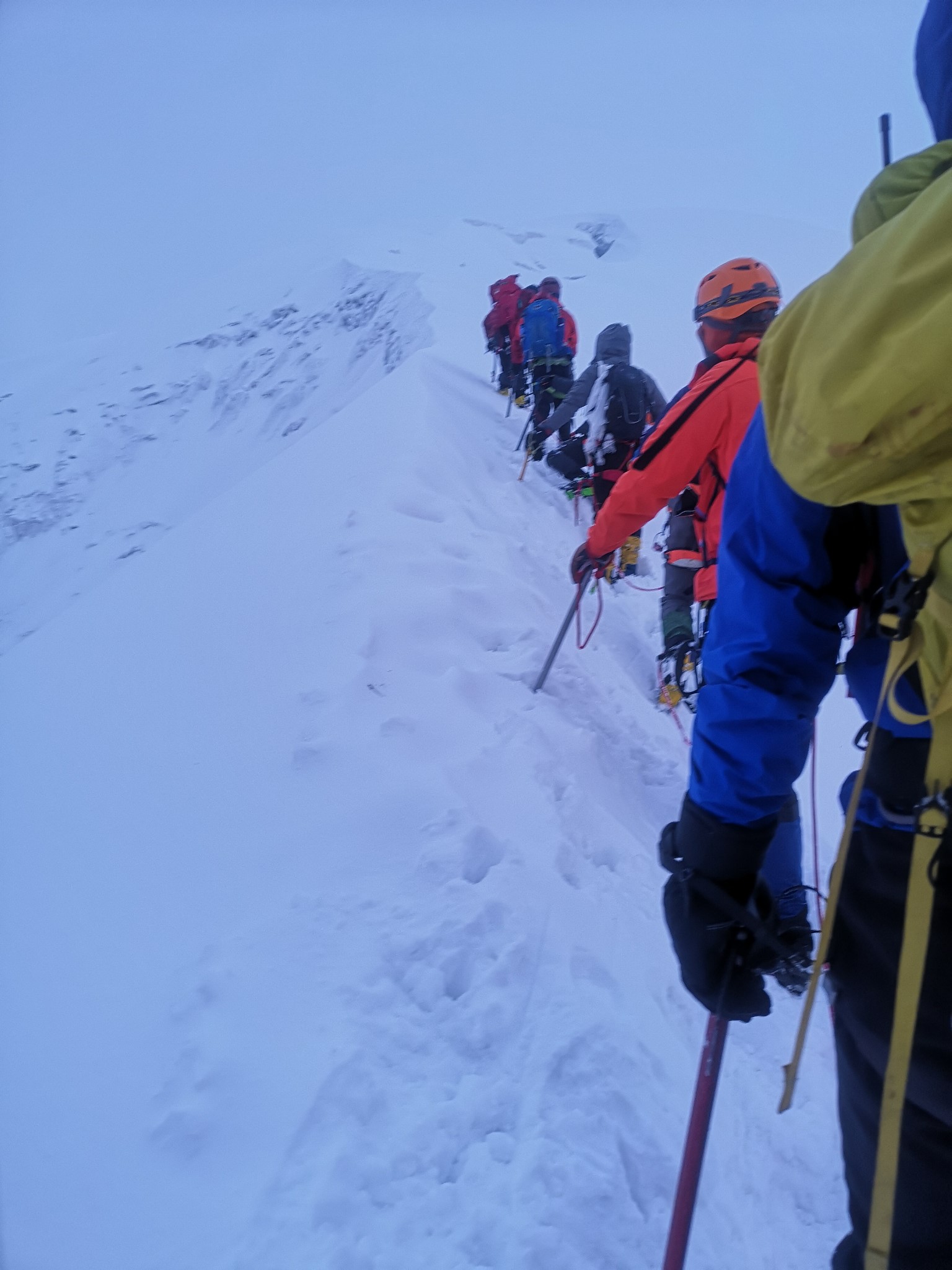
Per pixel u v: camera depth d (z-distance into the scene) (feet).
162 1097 7.23
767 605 4.04
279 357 204.03
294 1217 6.34
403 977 8.31
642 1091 7.74
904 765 3.63
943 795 3.42
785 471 3.26
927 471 2.99
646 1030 8.47
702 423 10.52
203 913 9.11
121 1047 7.72
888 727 3.70
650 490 11.23
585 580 13.33
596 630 18.94
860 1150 4.00
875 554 3.78
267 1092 7.15
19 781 12.13
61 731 13.30
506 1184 6.79
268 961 8.33
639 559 26.53
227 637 14.69
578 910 9.56
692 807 4.50
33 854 10.52
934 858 3.45
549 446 28.35
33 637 18.37
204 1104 7.11
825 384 2.95
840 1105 4.17
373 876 9.35
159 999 8.14
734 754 4.23
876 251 2.92
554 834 10.50
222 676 13.50
